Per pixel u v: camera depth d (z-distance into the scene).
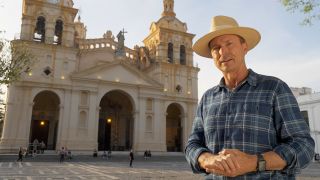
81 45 51.06
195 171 2.54
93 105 42.94
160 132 47.25
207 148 2.74
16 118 38.03
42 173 19.80
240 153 2.03
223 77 2.96
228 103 2.66
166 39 52.72
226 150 2.08
